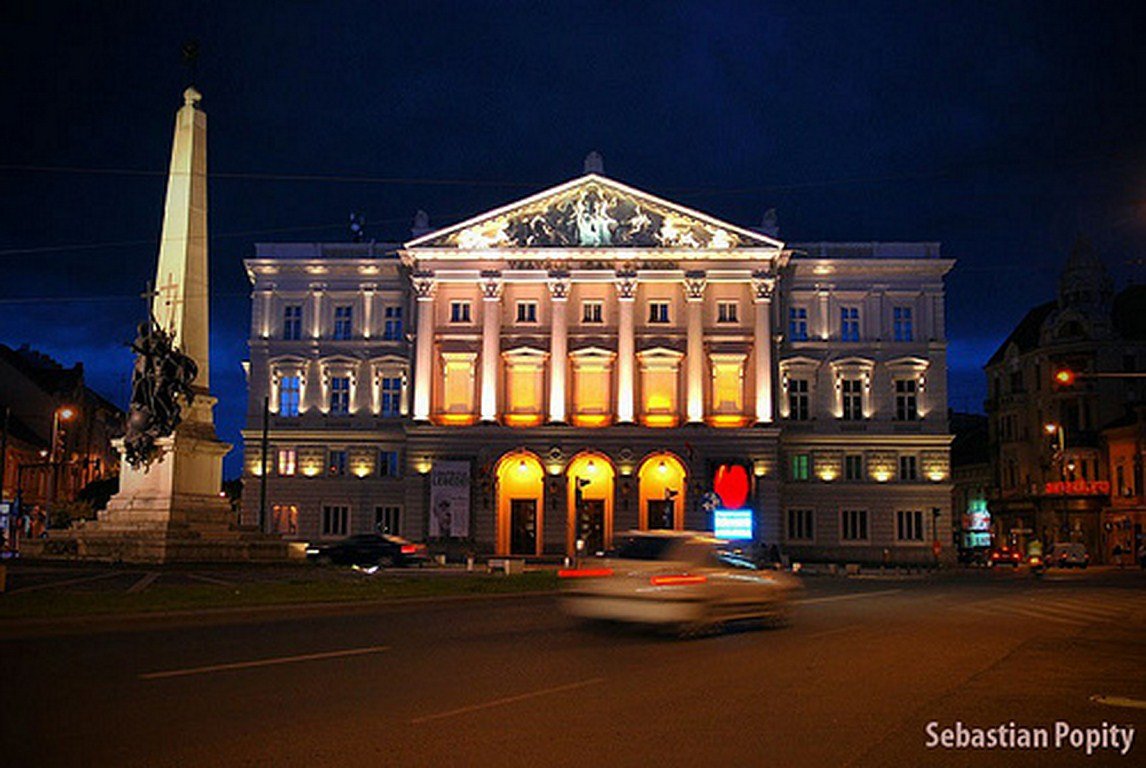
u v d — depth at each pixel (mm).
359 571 43219
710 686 14680
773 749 10617
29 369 97688
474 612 27141
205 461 41156
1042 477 89875
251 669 15391
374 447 75250
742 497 68938
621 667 16547
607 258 72625
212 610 23984
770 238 72688
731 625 22438
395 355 75688
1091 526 85062
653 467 72562
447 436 70812
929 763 10156
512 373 72688
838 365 75750
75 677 14406
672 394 72750
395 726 11445
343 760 9875
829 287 76875
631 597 21406
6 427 62531
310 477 74938
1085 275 88625
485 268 72812
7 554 50219
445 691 13797
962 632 23328
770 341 72438
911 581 51781
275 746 10398
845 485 74938
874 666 17141
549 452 70562
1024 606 32312
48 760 9719
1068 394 86938
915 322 76562
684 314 73250
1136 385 85562
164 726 11242
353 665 16031
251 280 77625
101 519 40156
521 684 14555
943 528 74438
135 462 39781
